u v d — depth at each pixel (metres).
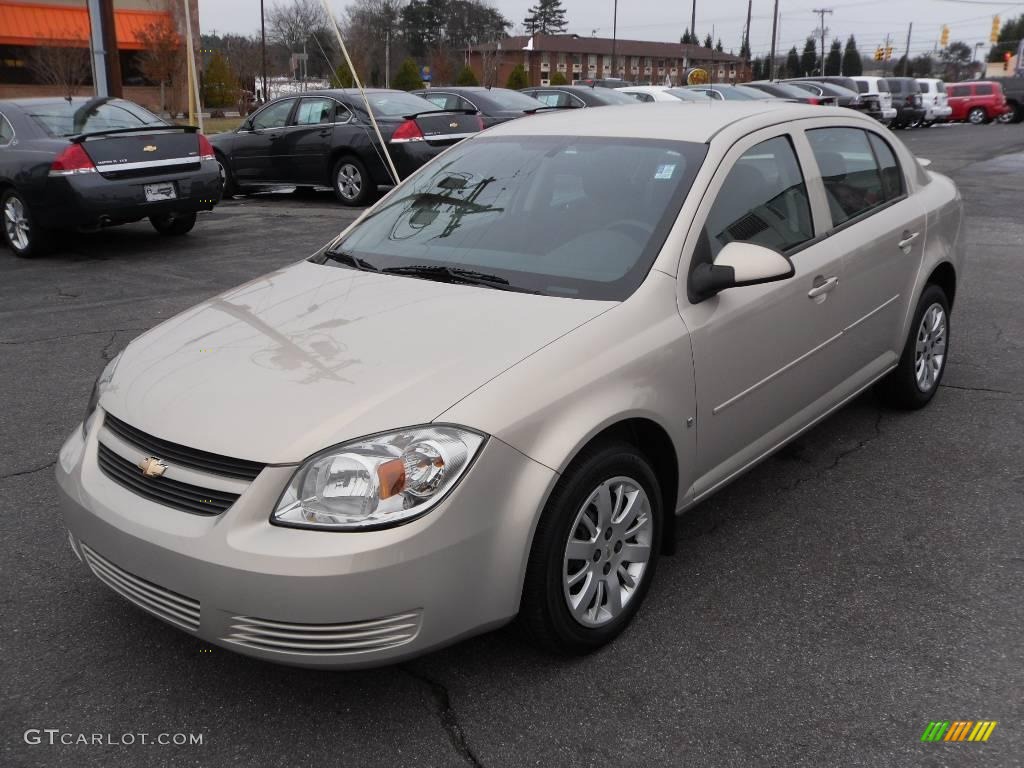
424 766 2.43
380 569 2.31
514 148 3.90
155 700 2.69
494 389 2.54
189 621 2.47
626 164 3.51
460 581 2.44
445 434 2.43
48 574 3.34
